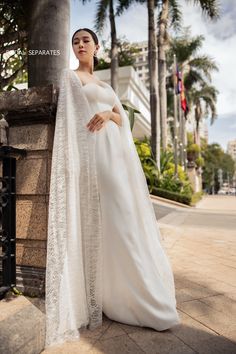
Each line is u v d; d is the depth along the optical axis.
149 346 1.53
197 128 33.56
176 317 1.69
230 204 18.38
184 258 3.71
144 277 1.70
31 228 2.01
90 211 1.76
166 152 17.95
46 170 1.99
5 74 3.92
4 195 1.76
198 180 35.44
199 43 24.31
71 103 1.77
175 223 7.91
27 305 1.70
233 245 4.66
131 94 16.17
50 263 1.62
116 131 1.93
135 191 1.87
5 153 1.75
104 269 1.79
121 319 1.76
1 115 2.11
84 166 1.77
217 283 2.66
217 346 1.54
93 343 1.55
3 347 1.25
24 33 3.26
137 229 1.79
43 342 1.51
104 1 16.27
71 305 1.62
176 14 17.75
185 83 27.95
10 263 1.80
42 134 2.01
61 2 2.46
